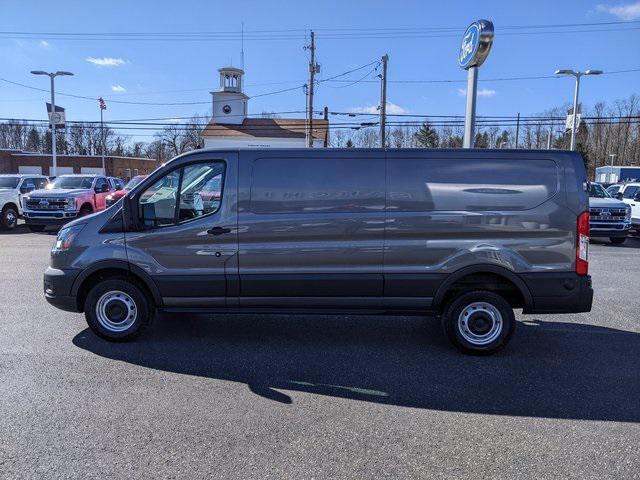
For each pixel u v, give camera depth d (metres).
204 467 3.17
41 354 5.16
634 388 4.51
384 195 5.18
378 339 5.82
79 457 3.26
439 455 3.36
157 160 84.00
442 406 4.11
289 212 5.25
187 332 5.98
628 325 6.54
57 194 17.14
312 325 6.34
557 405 4.14
